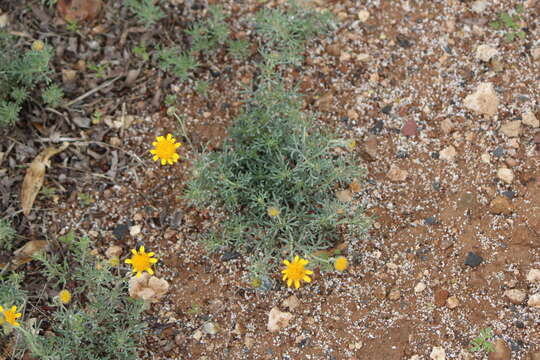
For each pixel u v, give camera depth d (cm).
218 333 95
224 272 97
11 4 107
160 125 103
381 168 100
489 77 102
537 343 92
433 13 106
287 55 103
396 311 94
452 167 99
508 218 96
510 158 98
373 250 97
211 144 102
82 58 106
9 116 100
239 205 99
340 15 107
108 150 102
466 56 104
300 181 95
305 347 94
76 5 107
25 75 102
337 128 99
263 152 99
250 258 97
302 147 96
